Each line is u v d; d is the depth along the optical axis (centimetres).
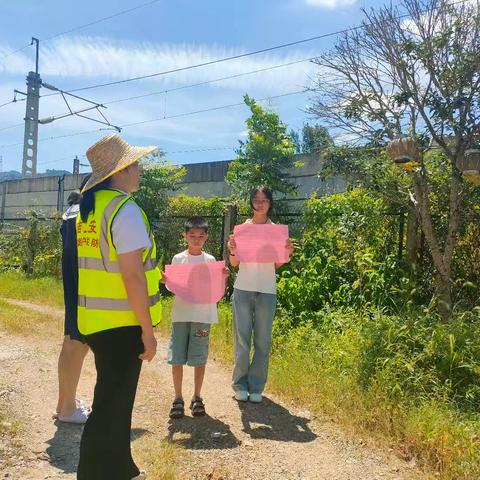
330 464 350
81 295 266
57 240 1362
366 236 728
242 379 467
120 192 267
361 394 440
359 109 618
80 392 463
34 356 555
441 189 618
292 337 613
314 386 475
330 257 728
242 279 468
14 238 1490
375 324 533
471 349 465
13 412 395
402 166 555
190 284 418
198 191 1485
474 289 613
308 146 741
